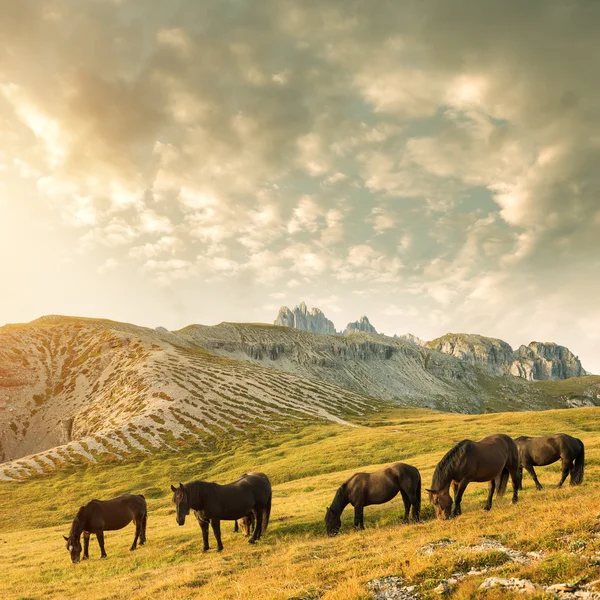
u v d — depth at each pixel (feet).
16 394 427.74
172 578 53.01
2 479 229.66
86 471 239.09
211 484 65.82
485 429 246.88
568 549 35.40
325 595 36.06
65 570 73.05
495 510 58.49
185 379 399.85
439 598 32.53
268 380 458.09
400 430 277.64
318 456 214.07
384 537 55.67
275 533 73.31
